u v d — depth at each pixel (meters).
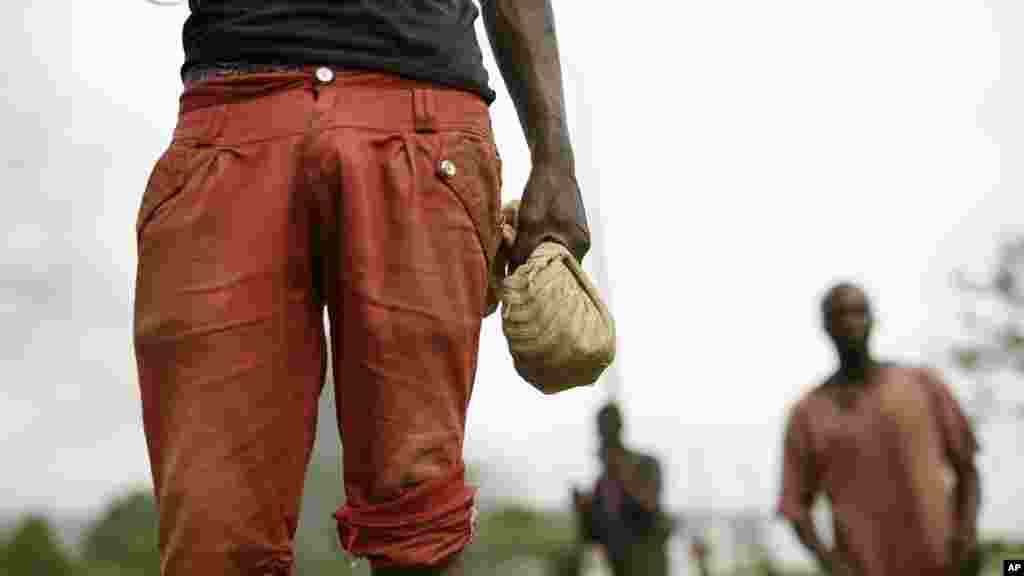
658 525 9.86
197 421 2.42
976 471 7.71
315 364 2.50
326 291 2.49
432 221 2.47
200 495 2.41
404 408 2.44
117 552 20.34
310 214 2.45
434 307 2.45
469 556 2.51
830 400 7.78
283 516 2.46
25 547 18.88
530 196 2.64
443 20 2.54
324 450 4.96
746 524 15.80
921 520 7.65
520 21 2.71
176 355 2.44
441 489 2.45
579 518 10.05
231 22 2.52
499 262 2.75
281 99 2.47
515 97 2.73
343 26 2.49
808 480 7.90
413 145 2.47
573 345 2.50
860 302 7.72
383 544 2.46
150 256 2.48
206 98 2.51
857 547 7.71
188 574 2.42
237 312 2.43
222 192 2.46
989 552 7.84
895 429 7.70
